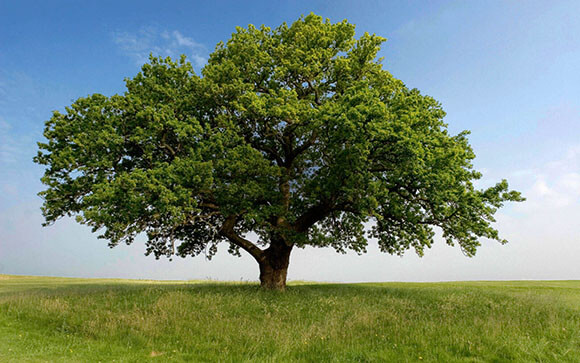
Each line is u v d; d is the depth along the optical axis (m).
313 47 21.81
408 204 19.53
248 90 19.17
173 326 11.89
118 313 13.35
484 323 11.93
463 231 17.70
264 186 18.66
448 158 15.99
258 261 21.44
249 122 20.23
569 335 10.87
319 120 16.86
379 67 22.34
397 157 17.03
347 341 10.50
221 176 18.62
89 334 11.19
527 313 13.98
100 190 14.39
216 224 23.20
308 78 21.42
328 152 19.44
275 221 21.27
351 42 22.42
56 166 16.42
